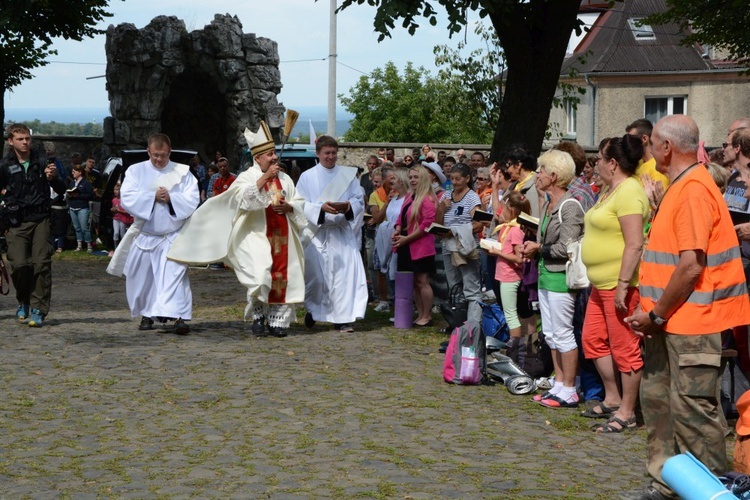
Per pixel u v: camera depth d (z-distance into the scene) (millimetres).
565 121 42750
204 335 10273
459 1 13594
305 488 5305
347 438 6371
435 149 27812
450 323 10102
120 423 6750
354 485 5359
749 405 4867
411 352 9430
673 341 4984
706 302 4930
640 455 6086
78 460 5879
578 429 6668
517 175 8562
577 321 7484
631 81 40906
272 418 6906
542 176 7238
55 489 5312
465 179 10492
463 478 5512
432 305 11172
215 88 32594
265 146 10172
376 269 12375
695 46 41156
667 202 5059
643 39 41656
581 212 7105
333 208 10445
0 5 25203
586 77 41031
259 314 10328
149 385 7891
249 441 6305
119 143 30047
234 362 8820
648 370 5238
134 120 30203
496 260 8922
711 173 6828
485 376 8055
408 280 10766
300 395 7609
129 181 10242
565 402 7297
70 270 18031
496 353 8445
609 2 18141
